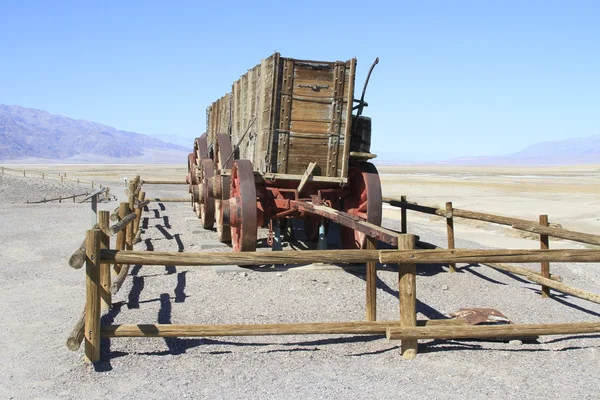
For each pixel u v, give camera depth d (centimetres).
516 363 582
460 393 509
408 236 584
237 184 989
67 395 499
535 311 788
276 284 866
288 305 756
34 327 686
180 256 567
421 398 498
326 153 973
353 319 704
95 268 555
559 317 763
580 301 880
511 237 1744
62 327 684
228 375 540
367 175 970
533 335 605
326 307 751
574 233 830
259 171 991
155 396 496
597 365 584
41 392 505
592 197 3550
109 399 491
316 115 960
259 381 529
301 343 623
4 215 1923
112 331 565
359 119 1018
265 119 973
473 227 2017
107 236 702
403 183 5506
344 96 959
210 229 1461
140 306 752
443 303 803
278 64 932
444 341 637
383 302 780
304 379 534
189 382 524
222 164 1258
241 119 1252
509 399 500
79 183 4253
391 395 503
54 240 1355
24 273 994
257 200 1008
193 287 853
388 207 2814
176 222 1659
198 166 1727
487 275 1021
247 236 930
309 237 1284
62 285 908
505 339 645
